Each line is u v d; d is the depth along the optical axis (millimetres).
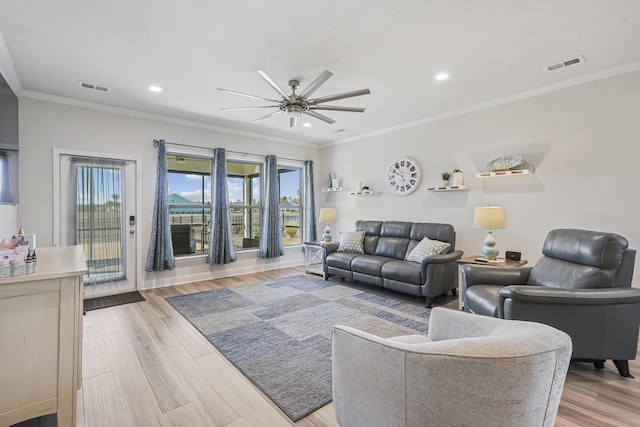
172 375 2135
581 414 1727
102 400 1851
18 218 3461
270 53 2715
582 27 2334
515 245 3812
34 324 1475
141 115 4359
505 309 2141
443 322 1591
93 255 4008
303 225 6480
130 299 3904
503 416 884
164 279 4586
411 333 2854
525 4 2064
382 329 2939
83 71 3061
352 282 4848
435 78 3256
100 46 2592
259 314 3359
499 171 3754
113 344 2611
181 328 2969
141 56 2766
